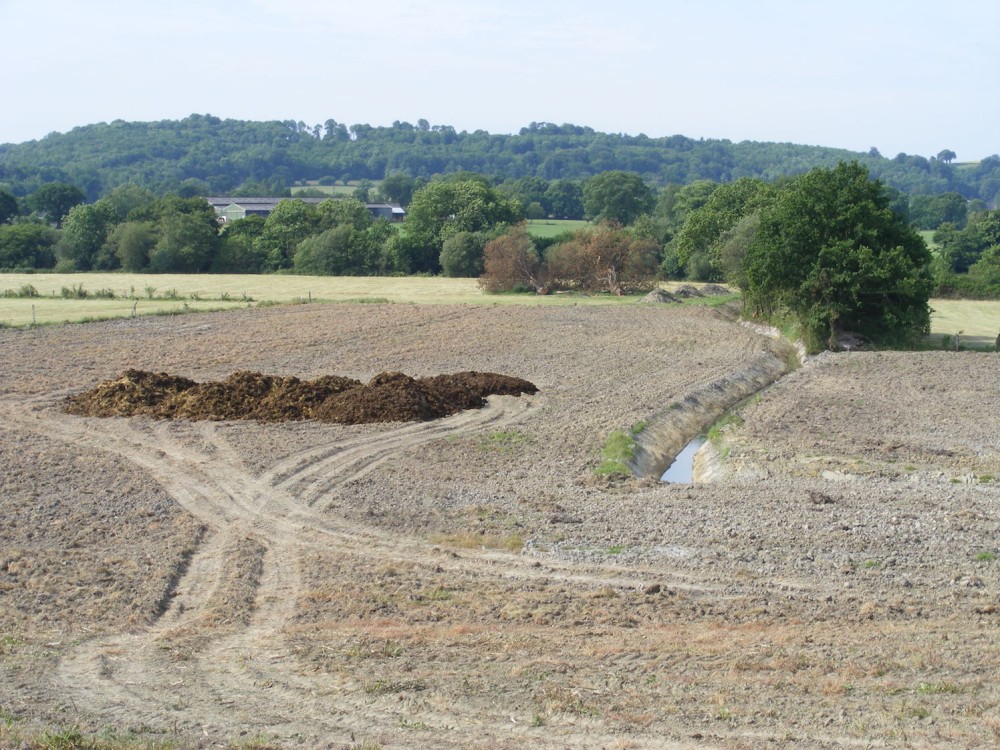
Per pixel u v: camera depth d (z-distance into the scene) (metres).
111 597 17.09
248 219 121.94
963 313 73.88
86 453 27.97
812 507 22.12
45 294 76.12
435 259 112.38
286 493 24.44
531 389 38.47
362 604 16.81
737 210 96.25
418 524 21.80
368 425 32.12
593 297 82.75
